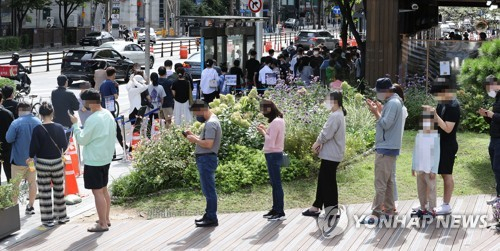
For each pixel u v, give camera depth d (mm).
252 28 30078
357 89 23266
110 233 11922
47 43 71688
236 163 14750
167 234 11750
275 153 12102
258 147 15773
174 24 94875
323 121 15633
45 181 12375
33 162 12578
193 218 12703
